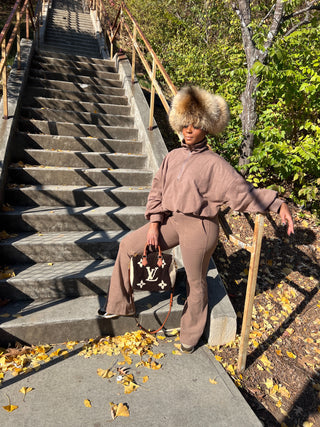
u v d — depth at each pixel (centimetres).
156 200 230
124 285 245
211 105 200
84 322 252
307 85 375
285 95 407
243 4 408
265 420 214
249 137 430
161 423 193
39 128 443
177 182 213
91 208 354
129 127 514
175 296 292
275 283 340
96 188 372
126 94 593
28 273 279
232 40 643
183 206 209
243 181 201
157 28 825
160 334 273
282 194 458
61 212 330
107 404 203
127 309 251
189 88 204
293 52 445
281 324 298
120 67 665
